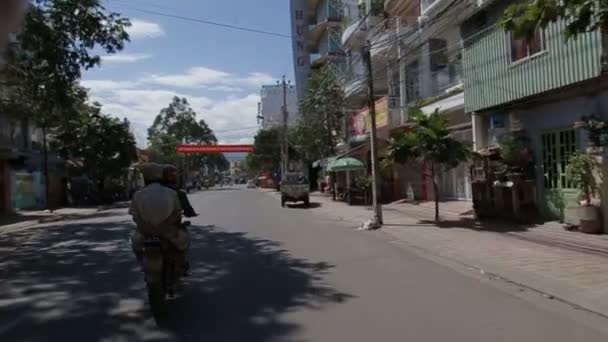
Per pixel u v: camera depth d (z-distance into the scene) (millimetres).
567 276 8609
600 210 12625
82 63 17016
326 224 19609
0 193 31031
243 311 7121
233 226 18859
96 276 9930
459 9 19672
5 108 24484
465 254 11320
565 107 14484
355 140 33625
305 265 10641
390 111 27062
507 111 17047
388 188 30094
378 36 28594
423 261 11031
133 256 12352
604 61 11773
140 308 7445
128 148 41688
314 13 56188
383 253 12180
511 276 8977
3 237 18062
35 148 38844
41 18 15727
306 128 38938
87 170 41250
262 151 68438
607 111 12992
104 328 6500
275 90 87000
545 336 5824
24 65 17016
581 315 6668
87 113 39969
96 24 16734
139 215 7395
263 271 10031
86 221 23750
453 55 23562
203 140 104125
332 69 39562
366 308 7152
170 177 8227
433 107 23484
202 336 6070
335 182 35812
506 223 15953
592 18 7531
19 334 6324
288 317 6777
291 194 30672
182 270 7922
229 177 166625
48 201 33219
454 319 6535
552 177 15195
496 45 16469
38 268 11016
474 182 17766
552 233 13305
